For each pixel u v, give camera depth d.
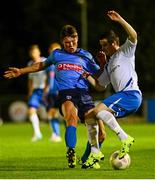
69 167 26.14
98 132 26.31
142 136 53.53
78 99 26.62
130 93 25.78
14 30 123.06
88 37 122.38
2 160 30.86
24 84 120.88
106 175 23.42
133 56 26.11
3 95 115.38
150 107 93.69
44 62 27.64
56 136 48.53
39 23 122.81
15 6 122.44
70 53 27.25
